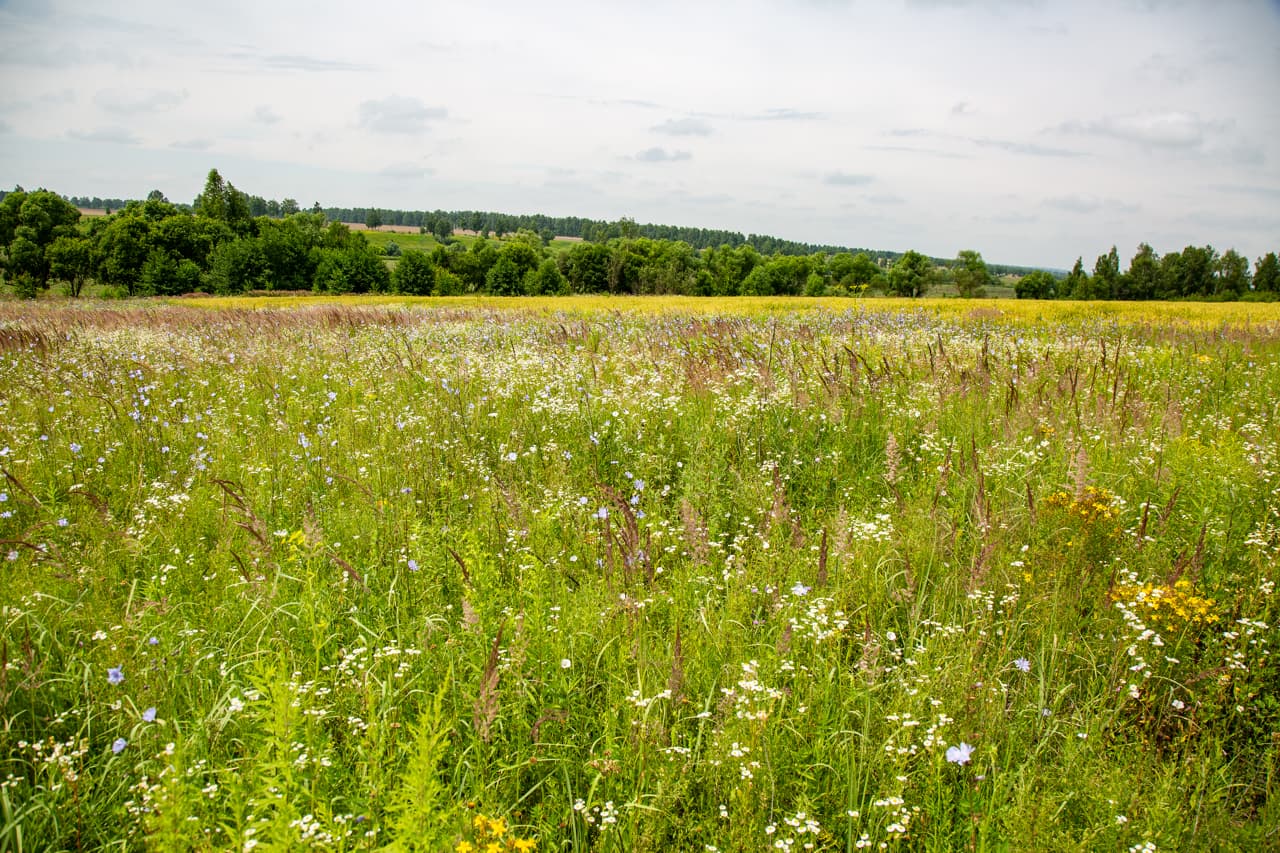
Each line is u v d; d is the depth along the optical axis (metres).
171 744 2.46
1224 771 3.06
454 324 18.72
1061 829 2.71
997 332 18.14
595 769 2.99
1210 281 131.62
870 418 7.64
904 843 2.78
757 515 5.56
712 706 3.40
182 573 4.41
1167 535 4.79
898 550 4.83
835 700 3.41
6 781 2.72
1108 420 6.68
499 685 3.27
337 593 4.20
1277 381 9.99
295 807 2.43
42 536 4.80
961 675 3.44
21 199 126.06
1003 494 5.56
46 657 3.32
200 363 11.75
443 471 6.34
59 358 11.67
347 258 113.44
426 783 2.30
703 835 2.73
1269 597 3.83
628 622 3.80
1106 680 3.54
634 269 142.88
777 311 31.03
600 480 6.40
